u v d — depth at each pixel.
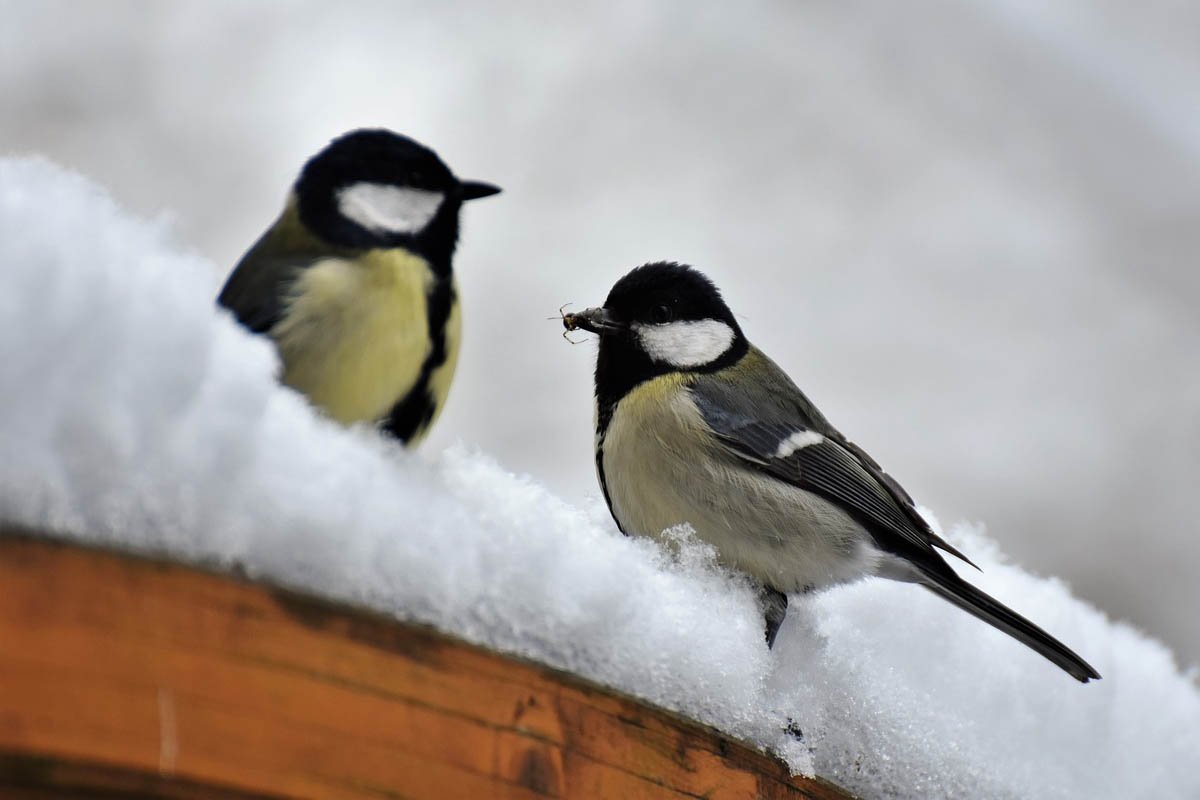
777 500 7.20
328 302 5.32
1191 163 13.54
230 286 5.56
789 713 5.14
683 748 4.59
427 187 5.68
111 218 3.79
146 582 3.42
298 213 5.64
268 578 3.57
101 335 3.36
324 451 3.79
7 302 3.27
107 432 3.31
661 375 7.45
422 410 5.57
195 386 3.46
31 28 11.90
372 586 3.71
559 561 4.24
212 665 3.47
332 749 3.62
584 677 4.26
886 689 5.59
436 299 5.57
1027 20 13.88
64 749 3.29
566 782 4.12
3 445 3.23
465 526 4.04
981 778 5.69
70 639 3.31
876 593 7.19
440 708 3.84
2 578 3.26
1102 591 12.18
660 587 4.76
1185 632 12.08
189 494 3.42
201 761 3.43
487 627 3.98
